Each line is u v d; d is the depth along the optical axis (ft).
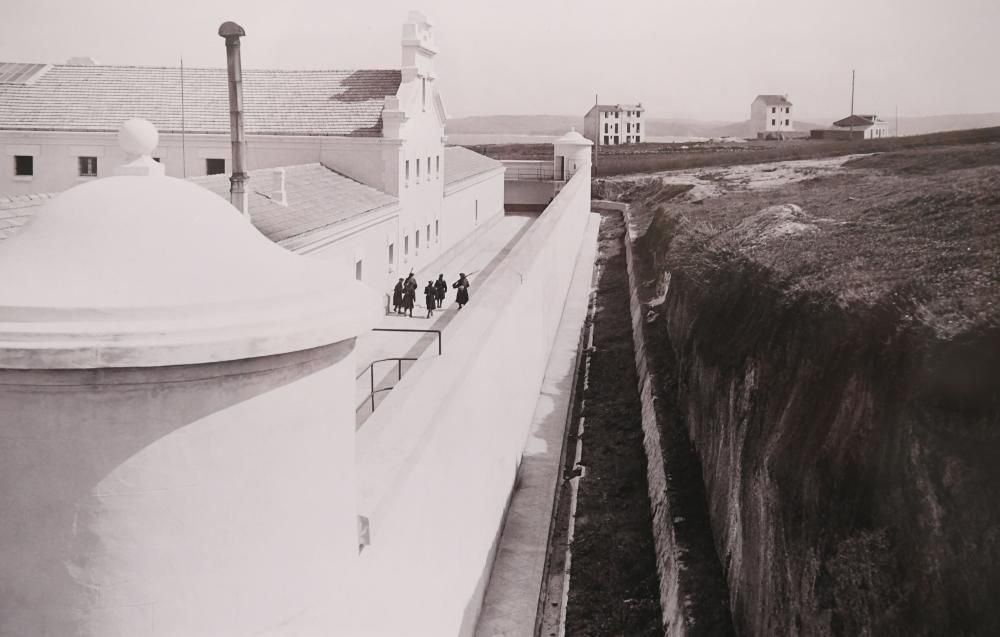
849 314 42.88
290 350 15.20
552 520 62.75
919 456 32.55
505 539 58.75
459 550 40.81
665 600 50.16
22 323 14.03
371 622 22.22
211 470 14.92
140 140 17.33
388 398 35.96
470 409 43.75
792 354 46.60
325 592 17.42
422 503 30.86
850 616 32.89
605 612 51.01
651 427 72.43
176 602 14.94
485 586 51.31
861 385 38.29
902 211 68.80
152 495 14.49
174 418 14.43
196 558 15.01
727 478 51.31
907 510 32.30
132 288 14.93
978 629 27.30
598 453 74.90
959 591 28.55
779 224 74.38
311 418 16.42
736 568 45.78
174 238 16.01
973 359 33.12
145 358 13.76
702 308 71.26
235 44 72.90
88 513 14.30
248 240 17.40
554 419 82.12
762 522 42.45
